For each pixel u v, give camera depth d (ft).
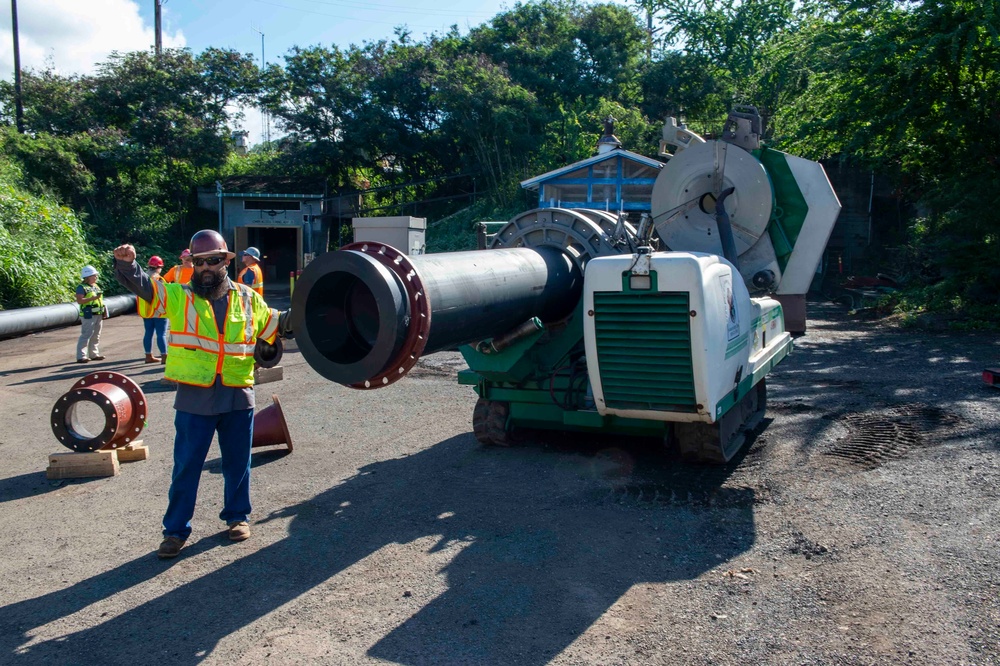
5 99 111.55
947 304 49.16
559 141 101.71
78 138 102.27
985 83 50.06
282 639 12.04
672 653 11.21
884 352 36.47
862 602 12.39
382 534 16.10
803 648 11.18
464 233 96.37
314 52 113.09
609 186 70.69
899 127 50.96
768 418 24.31
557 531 15.88
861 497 16.97
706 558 14.34
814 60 57.98
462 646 11.65
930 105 50.67
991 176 48.47
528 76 107.04
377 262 12.26
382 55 115.14
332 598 13.34
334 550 15.38
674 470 19.45
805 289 23.56
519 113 99.19
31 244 65.00
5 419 28.04
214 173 115.44
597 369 16.97
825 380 29.94
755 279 23.07
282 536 16.19
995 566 13.37
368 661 11.35
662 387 16.48
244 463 16.07
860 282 65.05
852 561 13.85
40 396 32.19
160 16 125.59
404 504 17.79
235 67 112.27
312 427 25.22
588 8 115.34
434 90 106.52
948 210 50.11
